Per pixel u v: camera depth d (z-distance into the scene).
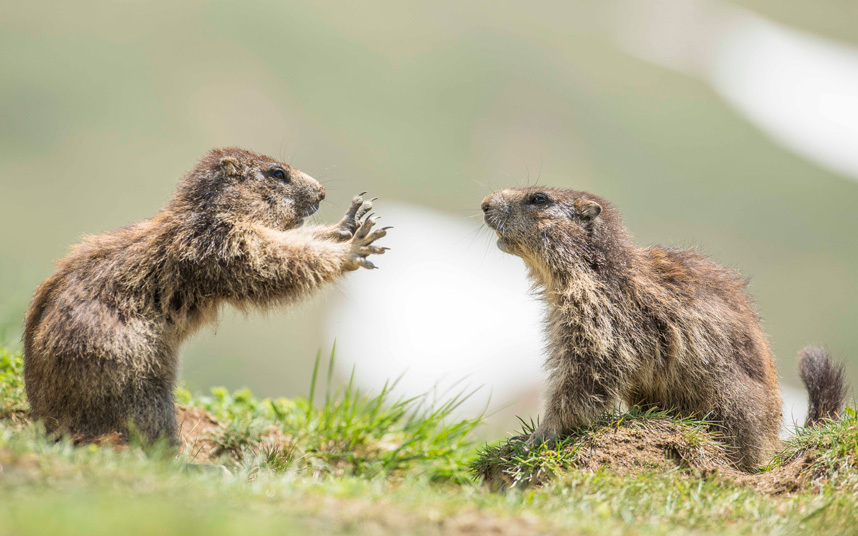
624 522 7.47
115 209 52.88
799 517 7.90
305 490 7.45
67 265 10.46
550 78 91.56
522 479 10.02
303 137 65.69
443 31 95.38
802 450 10.20
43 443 7.83
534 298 12.16
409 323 50.78
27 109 60.84
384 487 8.56
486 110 80.06
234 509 6.60
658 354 10.75
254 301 11.13
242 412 13.30
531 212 11.53
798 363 11.84
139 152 59.66
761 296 60.03
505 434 15.41
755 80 117.19
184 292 10.72
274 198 11.81
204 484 7.20
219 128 64.44
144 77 68.31
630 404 11.18
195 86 67.06
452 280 55.78
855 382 41.47
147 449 9.42
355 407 13.11
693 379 10.66
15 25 70.56
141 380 9.89
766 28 131.75
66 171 55.12
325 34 83.62
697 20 130.00
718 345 10.70
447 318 51.59
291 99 68.81
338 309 49.62
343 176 63.12
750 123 102.56
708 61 119.88
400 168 66.06
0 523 5.48
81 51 69.38
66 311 9.82
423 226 60.62
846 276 64.88
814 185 86.81
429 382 45.25
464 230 61.50
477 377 45.72
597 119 86.69
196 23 75.12
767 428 10.80
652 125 89.38
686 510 8.14
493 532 6.62
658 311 10.78
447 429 13.02
